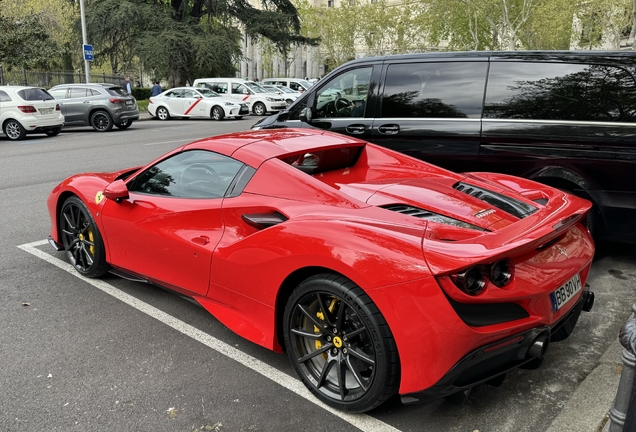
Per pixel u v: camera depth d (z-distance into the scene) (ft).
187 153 11.80
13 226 20.20
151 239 11.92
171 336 11.53
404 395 7.90
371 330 7.94
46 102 52.29
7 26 90.74
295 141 11.66
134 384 9.69
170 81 114.93
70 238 14.99
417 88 17.42
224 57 107.04
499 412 8.85
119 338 11.41
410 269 7.56
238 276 9.96
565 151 14.80
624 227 14.46
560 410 8.89
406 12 153.89
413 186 10.42
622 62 14.08
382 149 12.26
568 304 8.96
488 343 7.68
